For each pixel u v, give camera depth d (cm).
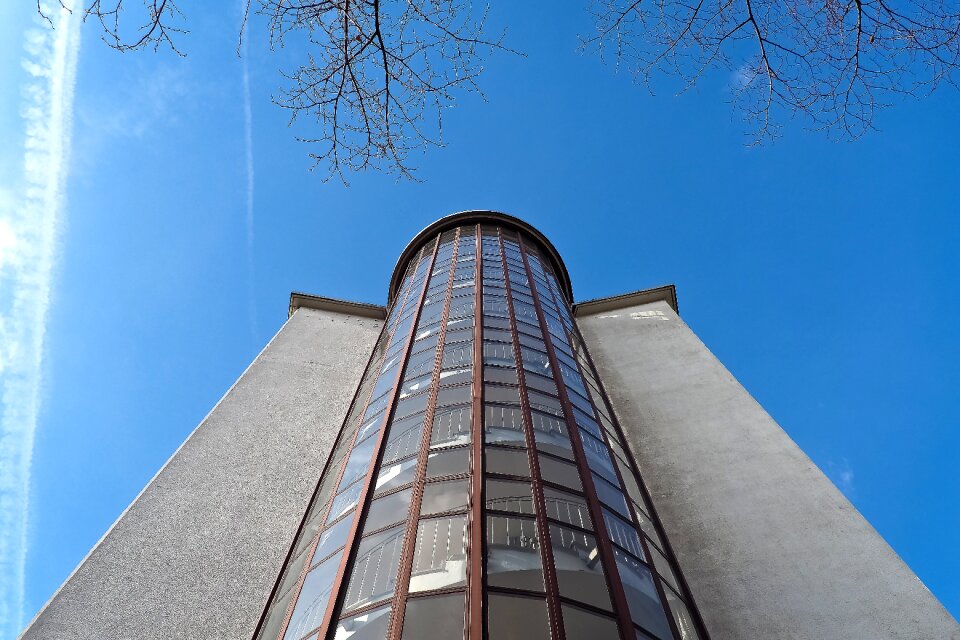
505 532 1027
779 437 2008
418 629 842
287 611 1072
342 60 690
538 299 2314
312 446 2048
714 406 2225
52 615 1392
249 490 1838
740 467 1903
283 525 1727
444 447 1283
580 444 1377
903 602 1382
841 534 1602
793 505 1725
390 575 967
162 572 1541
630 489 1398
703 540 1659
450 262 2678
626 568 1054
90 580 1490
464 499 1104
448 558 969
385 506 1161
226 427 2111
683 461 1967
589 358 2188
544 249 3216
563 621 862
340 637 886
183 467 1905
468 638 814
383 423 1489
